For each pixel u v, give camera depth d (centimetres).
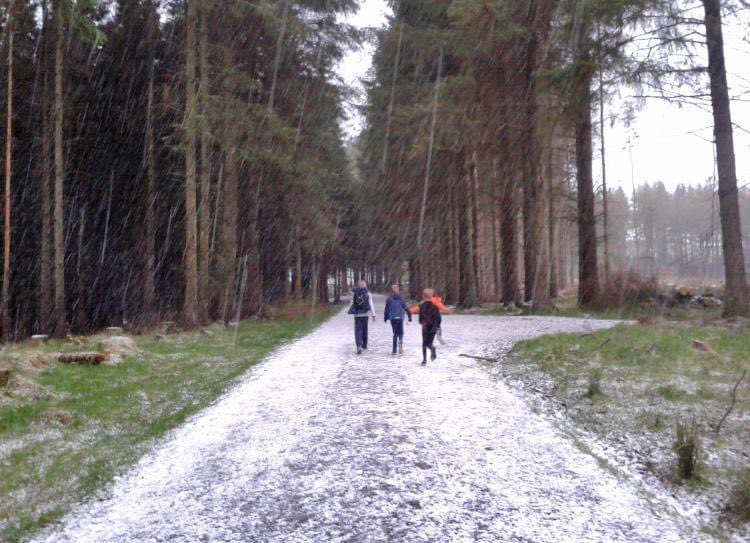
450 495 470
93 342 1488
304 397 837
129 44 2398
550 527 412
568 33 1661
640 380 845
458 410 736
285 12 1988
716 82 1462
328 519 431
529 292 2530
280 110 2477
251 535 408
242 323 2367
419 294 4331
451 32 2334
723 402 711
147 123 2384
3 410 751
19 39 2159
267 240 3184
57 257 1877
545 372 959
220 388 945
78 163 2448
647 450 571
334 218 3834
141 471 550
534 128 2152
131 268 2862
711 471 508
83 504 474
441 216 3278
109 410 797
